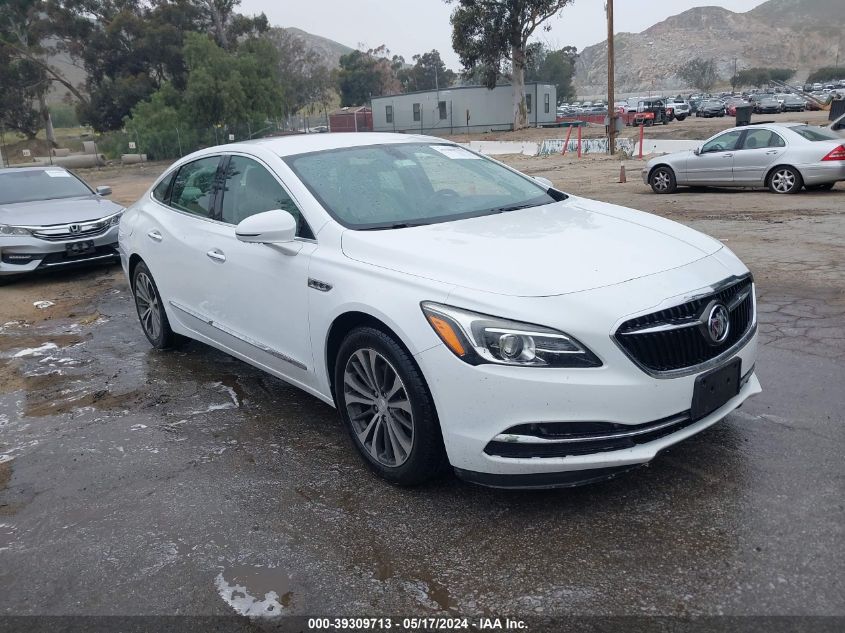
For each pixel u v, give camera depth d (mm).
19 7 55875
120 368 5656
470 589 2770
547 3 45094
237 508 3469
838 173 12781
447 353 3059
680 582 2711
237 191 4629
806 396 4207
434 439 3273
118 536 3305
